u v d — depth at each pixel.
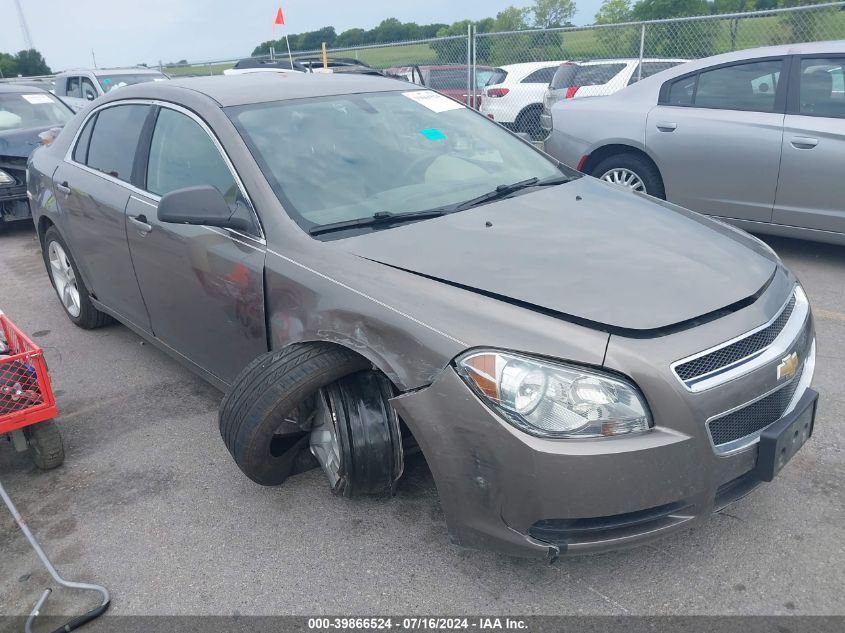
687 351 2.21
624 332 2.24
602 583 2.52
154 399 4.05
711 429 2.23
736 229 3.22
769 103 5.58
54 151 4.74
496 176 3.43
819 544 2.64
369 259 2.66
